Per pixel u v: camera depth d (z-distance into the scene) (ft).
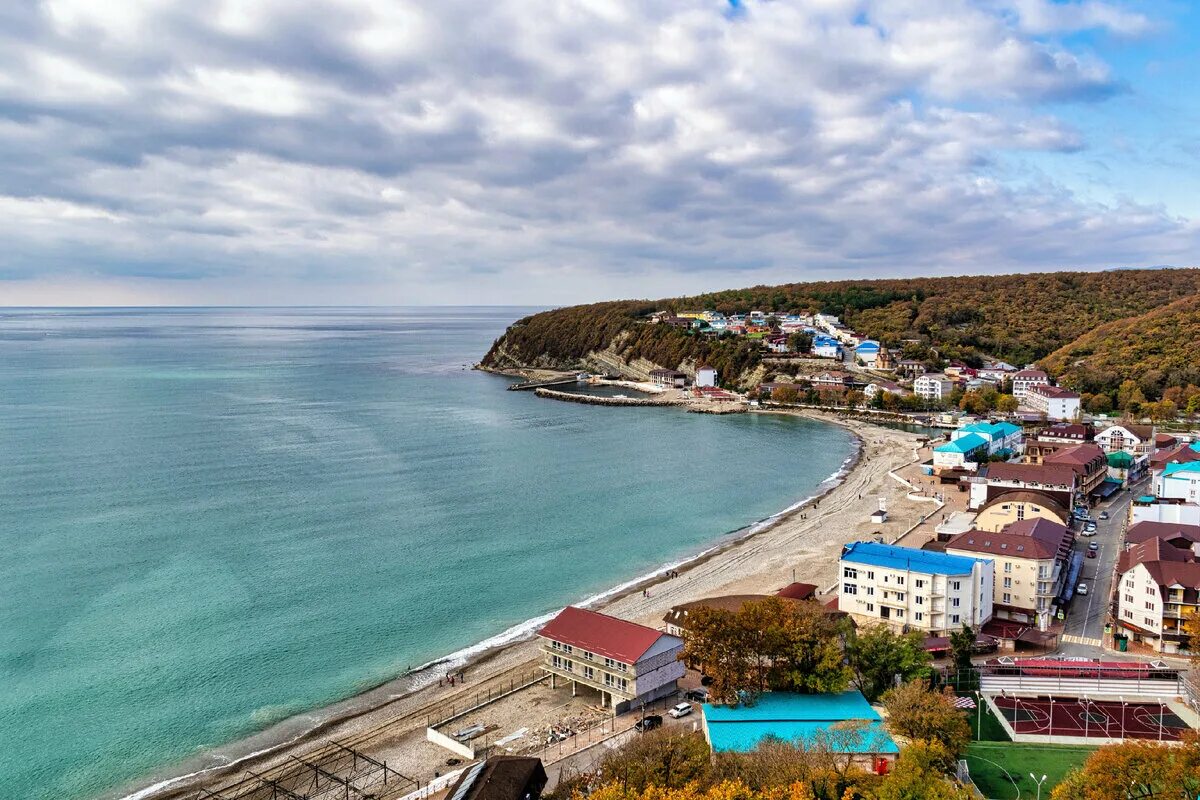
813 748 244.01
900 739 253.65
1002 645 356.79
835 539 529.04
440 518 574.15
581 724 298.56
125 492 615.98
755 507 631.97
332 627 391.86
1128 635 358.43
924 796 207.21
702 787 217.77
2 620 385.09
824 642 301.63
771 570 467.52
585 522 577.02
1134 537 448.65
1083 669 318.65
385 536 529.45
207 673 344.08
